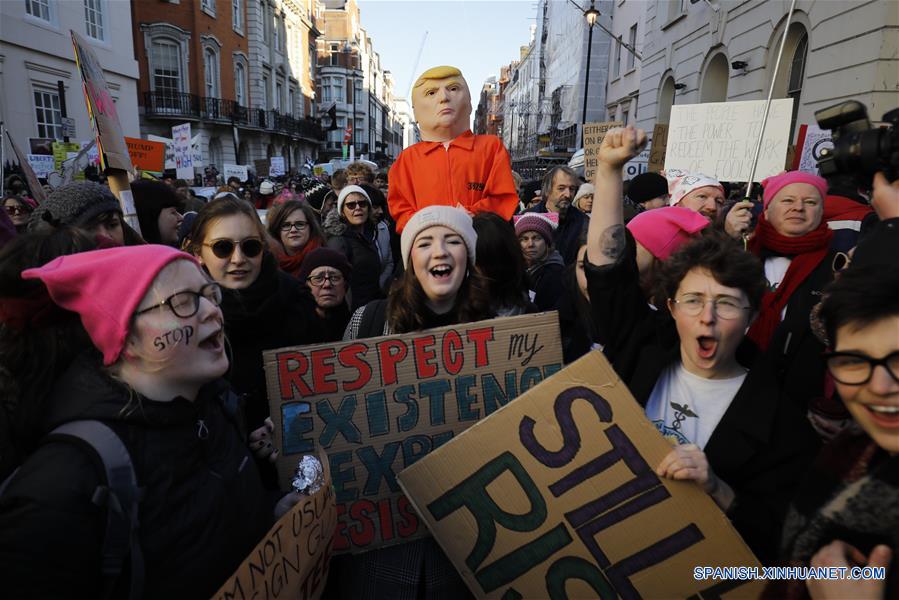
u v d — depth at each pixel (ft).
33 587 3.22
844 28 26.86
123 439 3.63
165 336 3.77
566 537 4.93
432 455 5.17
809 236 7.85
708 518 4.62
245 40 117.39
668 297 5.32
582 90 96.48
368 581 6.03
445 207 6.46
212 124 104.22
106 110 10.73
